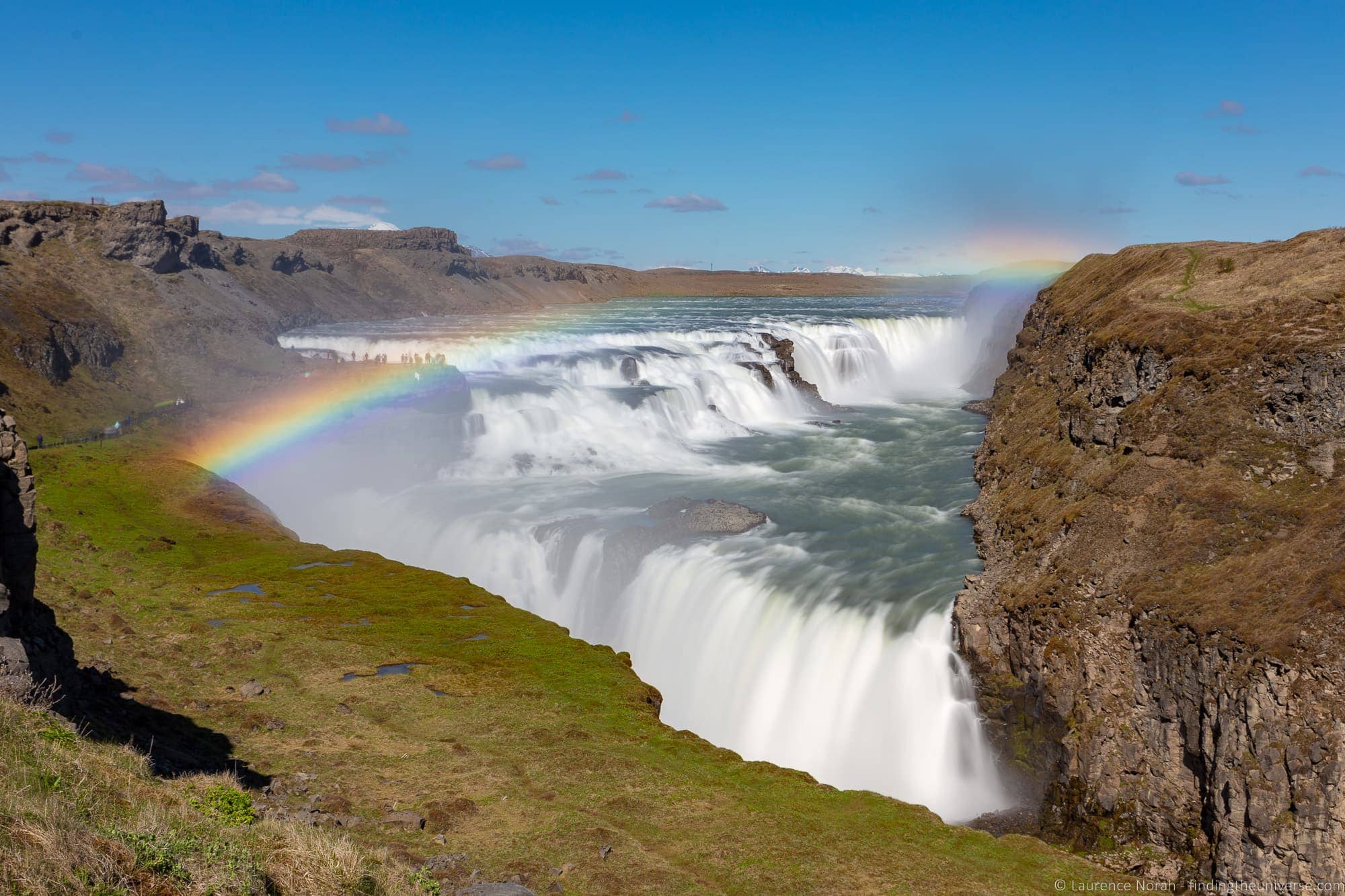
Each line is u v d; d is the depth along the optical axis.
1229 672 47.81
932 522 84.69
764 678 66.44
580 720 49.34
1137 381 72.44
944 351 192.75
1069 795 51.59
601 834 36.31
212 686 50.06
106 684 45.50
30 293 136.88
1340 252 75.31
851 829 39.69
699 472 106.88
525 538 85.06
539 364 147.12
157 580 67.62
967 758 57.88
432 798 38.62
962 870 37.12
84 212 176.75
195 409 117.56
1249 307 69.44
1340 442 56.59
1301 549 51.22
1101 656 53.88
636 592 78.06
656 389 128.50
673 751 46.75
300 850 24.27
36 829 19.00
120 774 25.38
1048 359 106.25
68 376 123.56
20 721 25.67
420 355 167.25
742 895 33.03
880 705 60.94
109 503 83.50
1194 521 57.19
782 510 89.88
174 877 19.86
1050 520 67.38
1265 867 44.16
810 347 164.12
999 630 59.47
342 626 61.47
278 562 73.81
